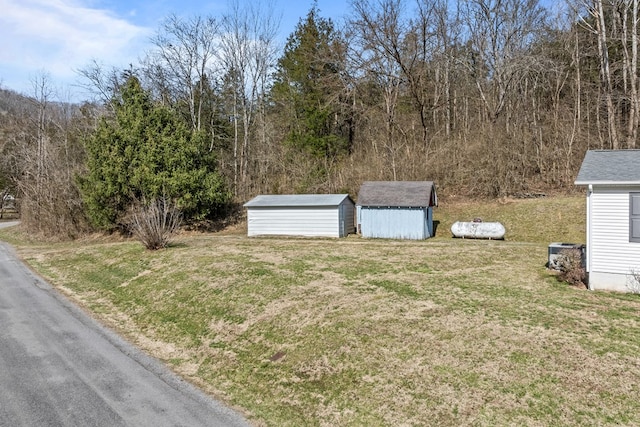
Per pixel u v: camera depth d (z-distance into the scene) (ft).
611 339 25.73
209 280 43.37
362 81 107.55
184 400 23.00
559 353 24.35
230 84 110.63
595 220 35.63
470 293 35.35
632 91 81.05
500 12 100.27
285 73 112.88
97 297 45.14
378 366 24.77
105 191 82.28
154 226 62.23
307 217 77.15
